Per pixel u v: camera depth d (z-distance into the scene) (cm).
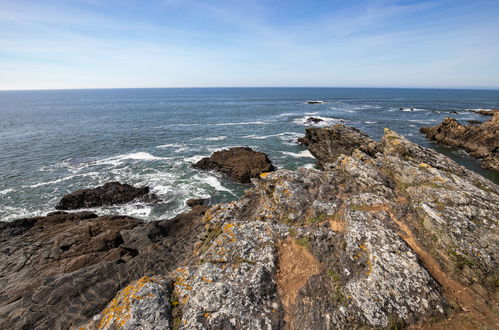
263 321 850
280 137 5447
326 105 11994
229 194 2919
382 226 1195
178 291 982
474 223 1160
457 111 9394
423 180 1648
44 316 1137
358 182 1758
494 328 783
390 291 878
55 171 3472
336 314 837
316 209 1489
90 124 6800
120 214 2506
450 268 994
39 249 1784
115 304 929
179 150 4534
